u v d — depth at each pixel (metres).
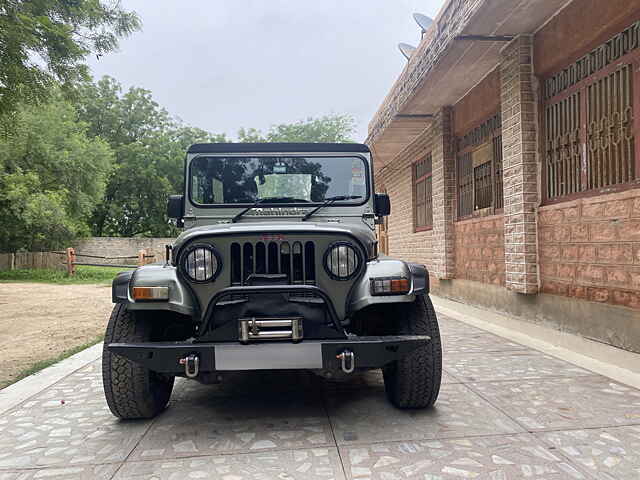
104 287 14.69
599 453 2.54
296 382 4.12
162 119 36.38
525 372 4.11
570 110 4.96
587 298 4.64
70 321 7.84
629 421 2.98
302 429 2.99
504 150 5.95
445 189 8.20
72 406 3.50
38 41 6.85
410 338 2.81
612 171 4.36
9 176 19.16
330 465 2.47
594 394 3.49
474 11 4.93
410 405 3.22
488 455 2.54
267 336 2.74
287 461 2.53
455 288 8.04
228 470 2.45
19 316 8.45
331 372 2.88
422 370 3.06
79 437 2.92
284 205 3.91
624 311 4.15
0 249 22.69
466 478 2.30
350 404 3.46
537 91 5.46
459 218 8.05
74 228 22.77
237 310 2.86
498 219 6.50
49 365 4.75
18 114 8.52
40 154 20.83
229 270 2.91
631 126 4.10
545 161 5.41
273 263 2.96
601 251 4.43
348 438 2.82
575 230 4.81
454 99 7.77
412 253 10.76
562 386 3.70
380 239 14.11
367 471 2.39
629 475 2.30
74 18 8.07
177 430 3.02
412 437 2.80
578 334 4.78
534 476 2.31
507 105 5.82
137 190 35.34
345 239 2.97
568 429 2.87
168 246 3.46
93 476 2.41
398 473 2.36
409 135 9.91
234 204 3.93
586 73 4.70
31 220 19.05
